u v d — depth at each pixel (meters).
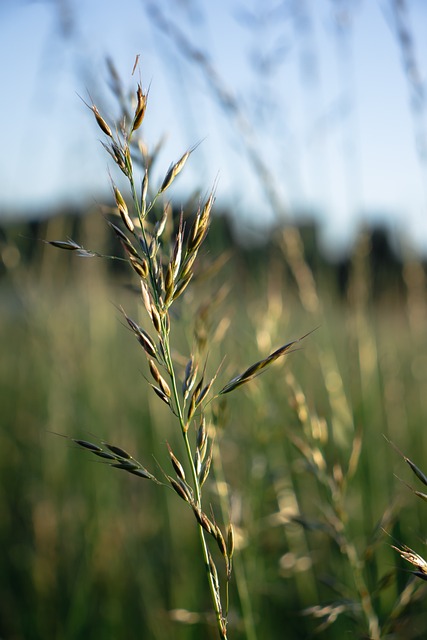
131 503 0.59
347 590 0.36
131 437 0.64
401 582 0.44
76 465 0.64
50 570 0.55
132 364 0.78
